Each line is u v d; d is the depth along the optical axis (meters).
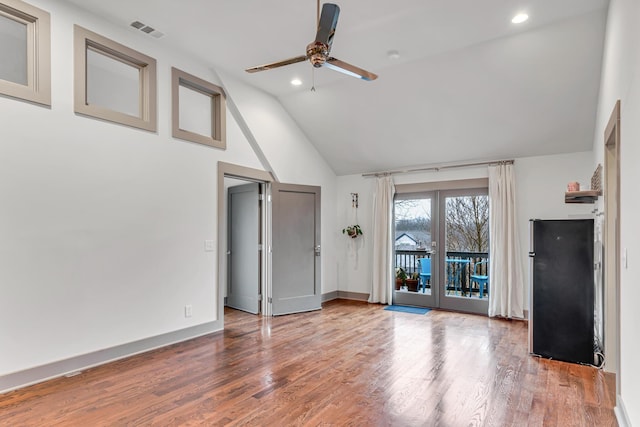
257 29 3.70
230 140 4.84
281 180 5.61
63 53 3.22
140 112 3.94
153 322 3.86
